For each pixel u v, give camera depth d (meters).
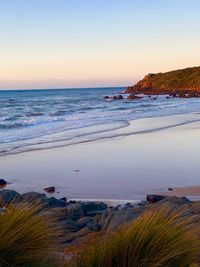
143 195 15.23
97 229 9.36
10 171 19.88
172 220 5.18
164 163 21.12
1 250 4.89
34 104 84.50
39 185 17.19
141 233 4.90
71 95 148.75
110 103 85.56
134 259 4.76
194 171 19.14
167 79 181.12
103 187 16.50
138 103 83.81
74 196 15.22
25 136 31.58
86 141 29.41
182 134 32.62
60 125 39.31
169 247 4.80
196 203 11.45
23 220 5.20
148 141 29.06
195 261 5.11
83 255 5.09
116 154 24.11
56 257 5.43
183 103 80.75
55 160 22.56
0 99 110.88
